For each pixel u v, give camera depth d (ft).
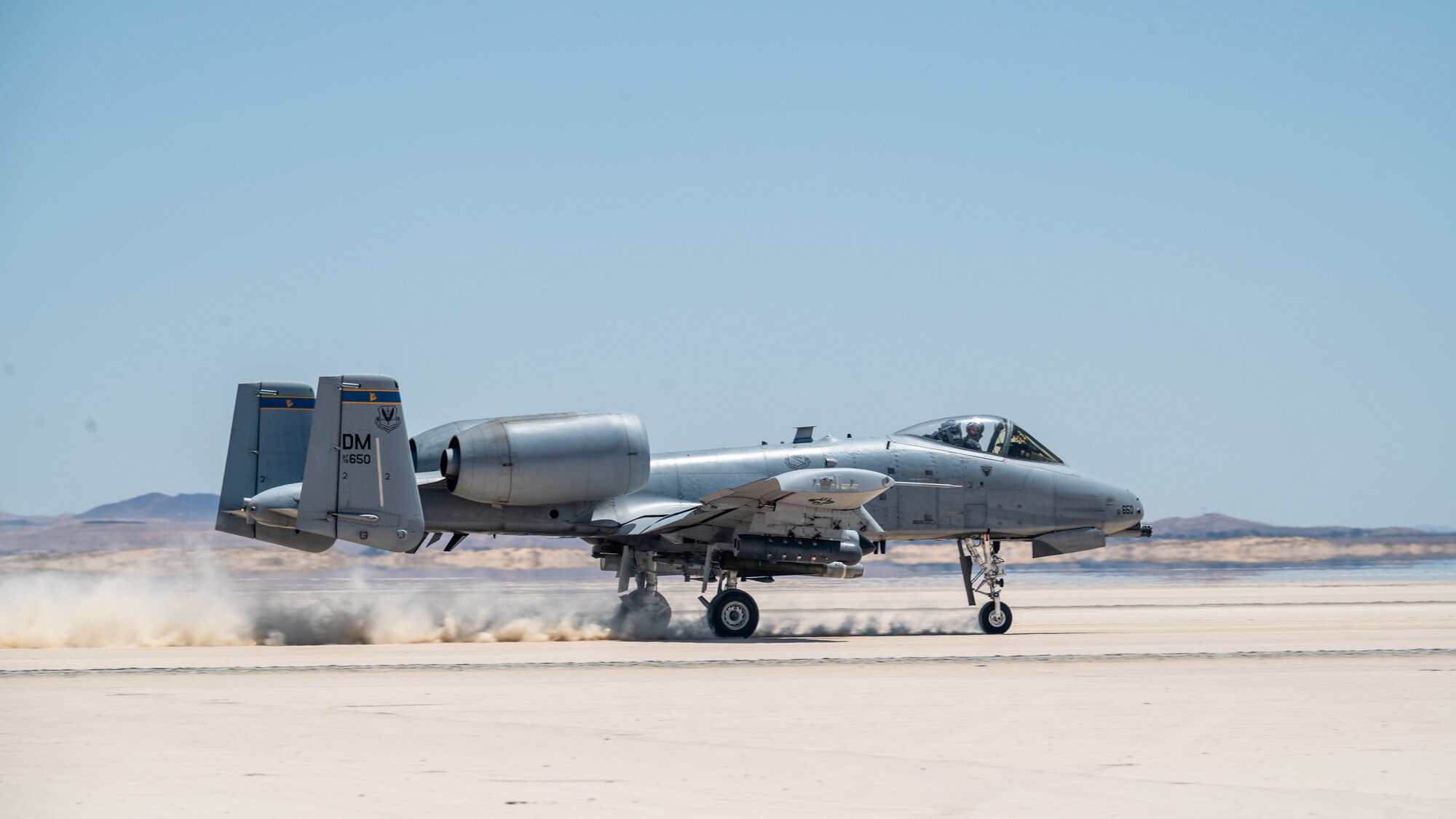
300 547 244.42
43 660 187.73
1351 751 117.60
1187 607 381.19
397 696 149.89
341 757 110.83
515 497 233.55
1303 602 411.13
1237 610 361.71
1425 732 127.95
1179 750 117.39
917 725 130.41
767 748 117.19
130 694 150.30
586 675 173.06
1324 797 98.32
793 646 221.05
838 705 144.66
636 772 105.29
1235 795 98.73
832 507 233.96
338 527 213.87
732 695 152.46
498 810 91.35
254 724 128.57
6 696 148.36
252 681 163.73
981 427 276.62
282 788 98.12
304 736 121.29
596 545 264.11
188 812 89.71
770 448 263.70
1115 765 109.91
